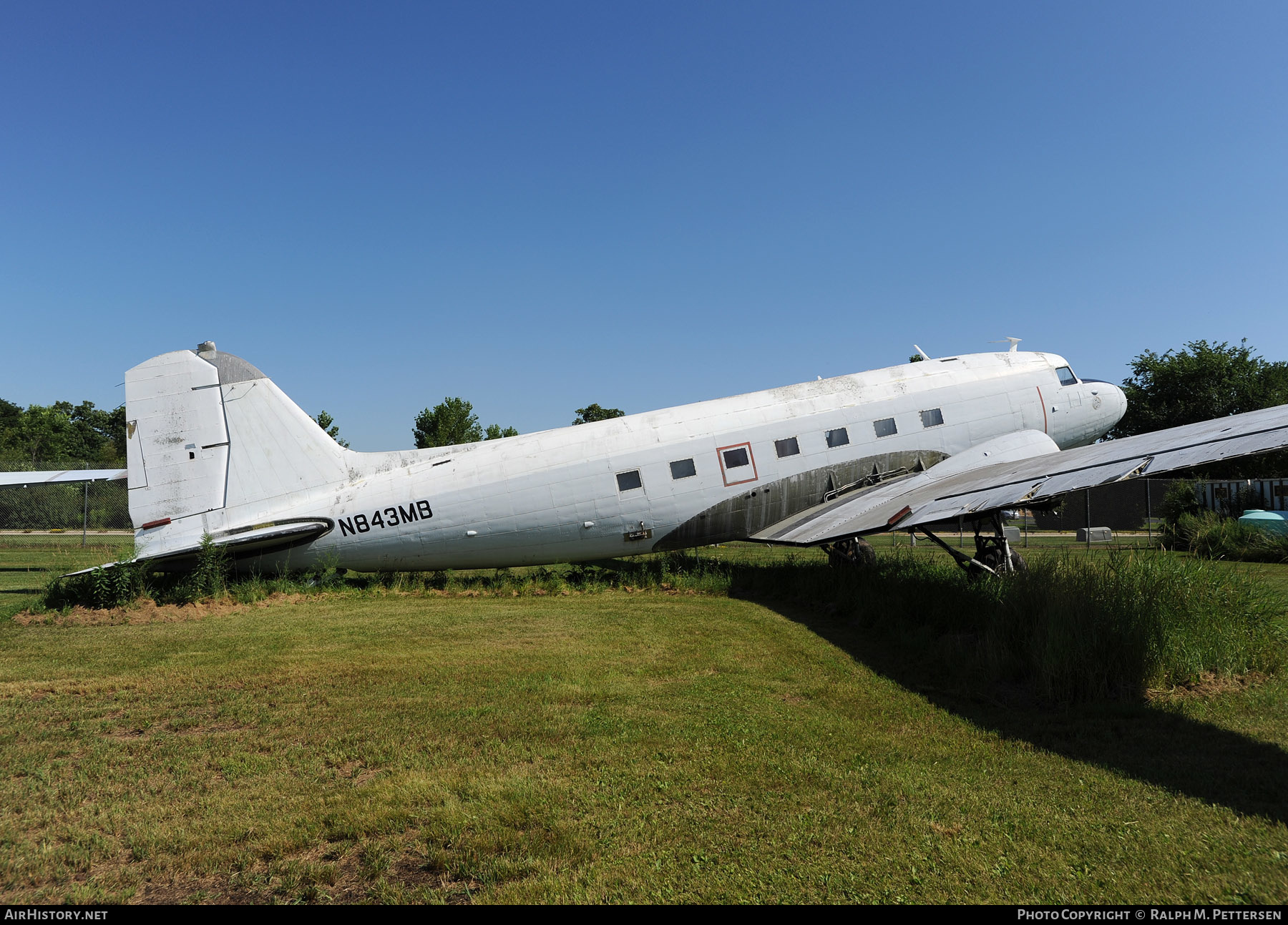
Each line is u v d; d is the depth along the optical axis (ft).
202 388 43.29
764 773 14.96
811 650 27.09
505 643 28.68
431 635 30.35
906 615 31.48
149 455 42.60
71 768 15.69
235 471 43.19
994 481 33.81
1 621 34.35
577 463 44.98
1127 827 12.39
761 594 43.27
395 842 12.19
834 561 49.08
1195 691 20.45
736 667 24.54
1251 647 22.50
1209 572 25.09
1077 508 112.88
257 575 44.27
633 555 47.88
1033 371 51.80
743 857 11.52
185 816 13.30
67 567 52.13
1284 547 55.06
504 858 11.53
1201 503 82.02
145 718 19.06
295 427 44.32
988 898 10.30
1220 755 15.89
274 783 14.74
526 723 18.39
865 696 20.86
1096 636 20.39
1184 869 11.00
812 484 47.32
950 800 13.57
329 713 19.44
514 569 55.26
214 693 21.40
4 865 11.56
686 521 46.39
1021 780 14.53
